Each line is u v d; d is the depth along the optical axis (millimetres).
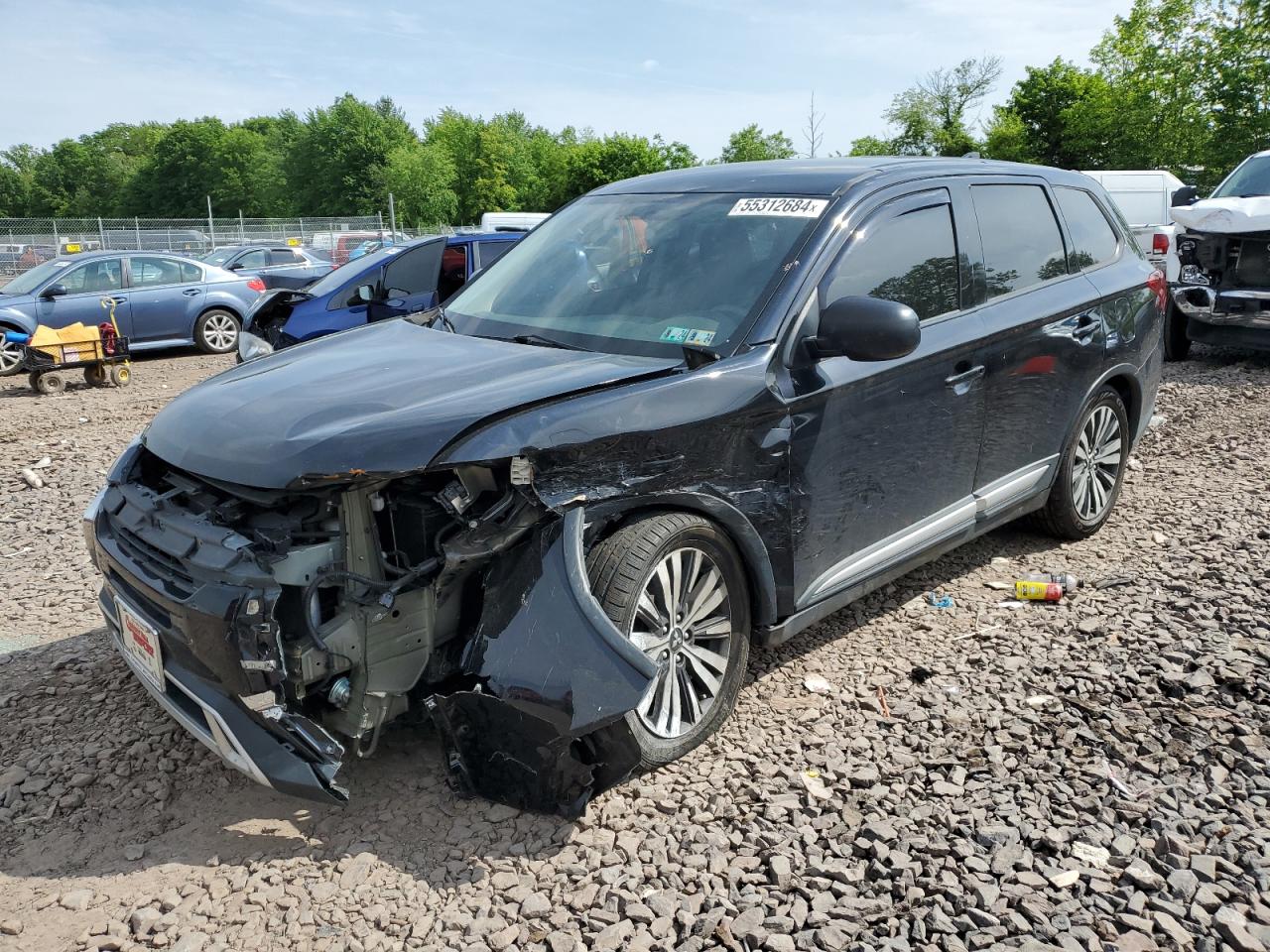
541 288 4020
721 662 3311
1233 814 2877
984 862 2703
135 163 122438
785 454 3342
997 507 4406
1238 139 32469
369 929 2527
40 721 3654
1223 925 2434
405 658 2873
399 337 3918
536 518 2824
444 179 77375
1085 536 5168
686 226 3906
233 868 2789
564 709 2639
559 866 2730
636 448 2971
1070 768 3129
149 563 2945
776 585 3418
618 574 2926
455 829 2906
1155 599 4363
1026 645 4000
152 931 2549
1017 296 4375
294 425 2898
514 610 2764
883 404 3666
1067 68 53625
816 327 3465
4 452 8242
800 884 2631
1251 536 5066
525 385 3025
